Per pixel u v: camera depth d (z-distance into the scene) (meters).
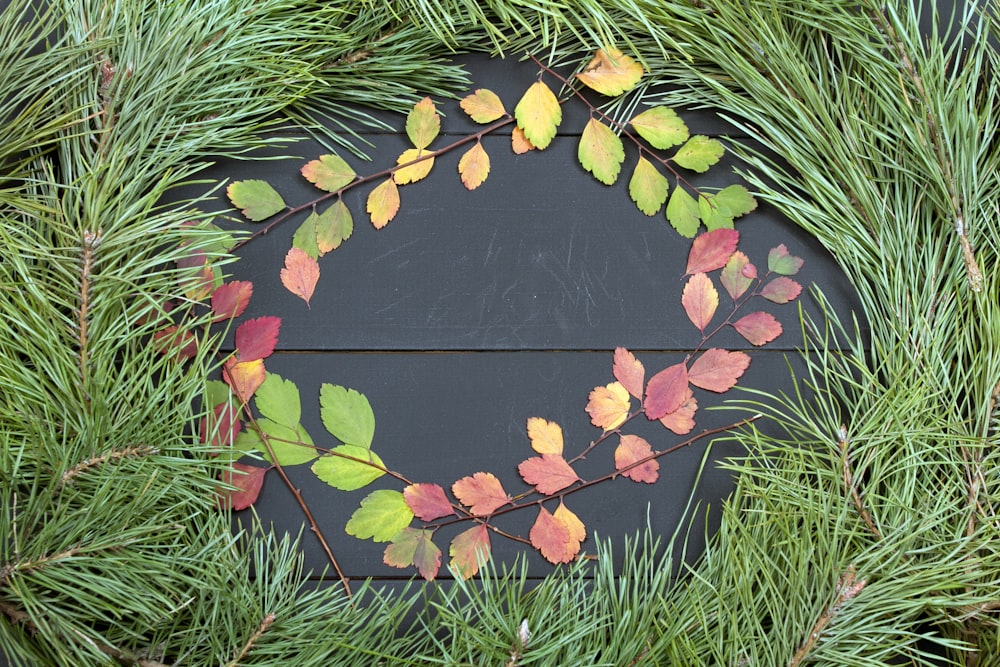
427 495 0.86
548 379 0.87
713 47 0.87
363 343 0.87
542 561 0.86
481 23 0.88
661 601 0.83
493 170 0.88
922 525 0.83
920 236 0.87
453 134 0.88
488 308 0.88
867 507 0.84
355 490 0.86
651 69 0.88
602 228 0.88
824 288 0.88
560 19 0.88
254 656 0.83
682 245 0.88
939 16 0.89
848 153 0.87
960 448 0.85
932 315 0.86
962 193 0.86
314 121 0.88
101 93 0.85
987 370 0.84
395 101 0.88
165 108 0.85
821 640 0.82
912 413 0.84
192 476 0.83
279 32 0.86
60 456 0.81
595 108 0.89
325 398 0.86
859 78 0.87
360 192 0.88
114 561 0.80
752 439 0.84
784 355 0.87
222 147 0.87
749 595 0.82
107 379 0.83
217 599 0.82
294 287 0.87
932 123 0.86
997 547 0.83
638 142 0.88
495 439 0.87
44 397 0.82
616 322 0.88
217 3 0.86
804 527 0.82
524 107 0.88
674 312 0.88
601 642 0.83
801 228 0.88
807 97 0.87
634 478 0.86
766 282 0.88
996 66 0.87
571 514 0.86
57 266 0.82
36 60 0.84
